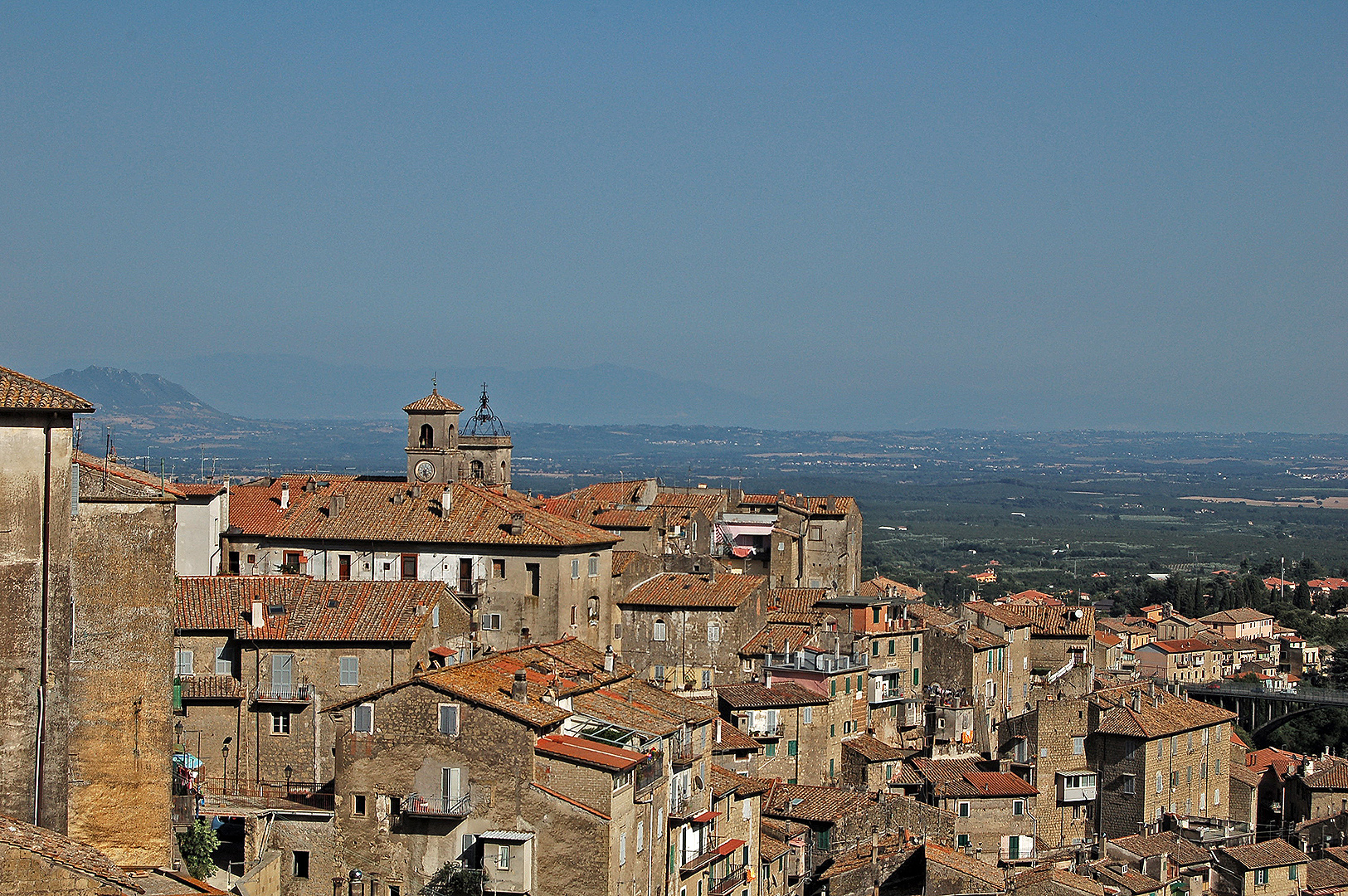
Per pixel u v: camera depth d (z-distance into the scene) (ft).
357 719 427.74
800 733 625.00
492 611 598.34
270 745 499.10
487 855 412.57
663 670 652.07
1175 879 612.70
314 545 613.52
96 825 335.06
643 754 433.07
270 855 426.10
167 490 399.85
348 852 425.69
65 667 319.06
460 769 419.95
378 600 524.93
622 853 421.59
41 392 314.55
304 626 510.17
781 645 655.76
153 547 340.80
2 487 309.63
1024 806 643.86
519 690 435.12
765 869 542.57
